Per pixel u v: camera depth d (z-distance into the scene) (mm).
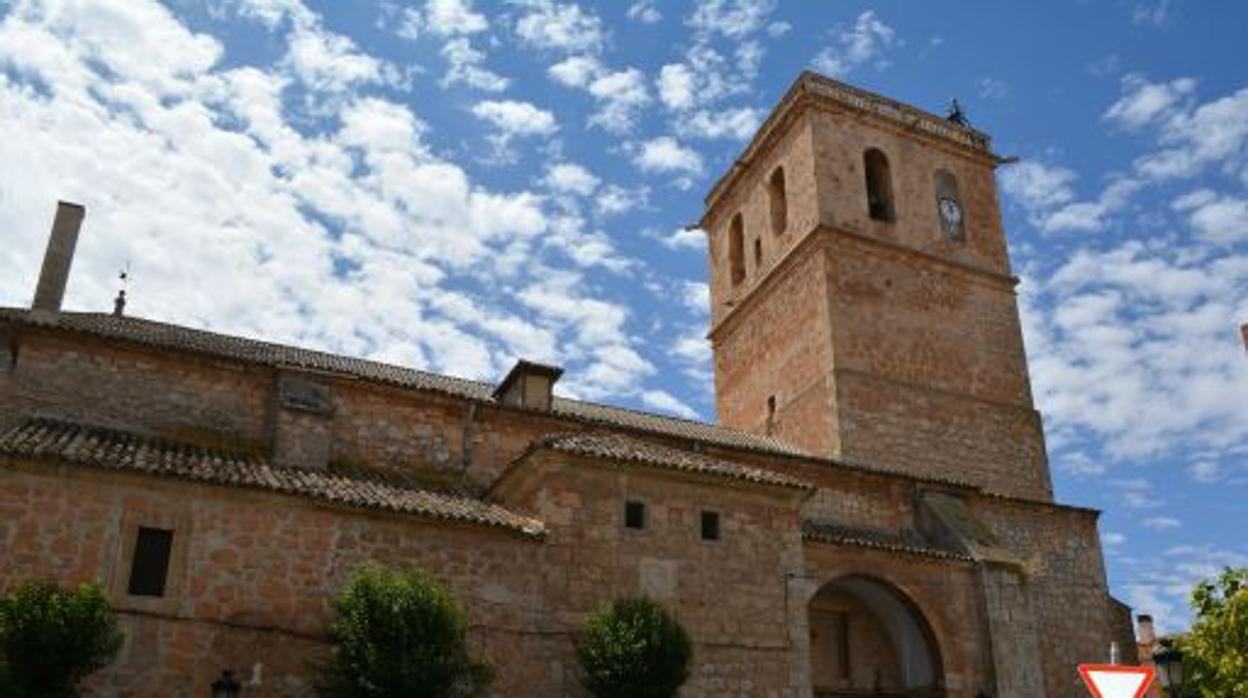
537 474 19672
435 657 15750
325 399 21844
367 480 20625
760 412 35094
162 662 16141
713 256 40969
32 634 14164
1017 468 32875
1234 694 16469
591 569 19047
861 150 35562
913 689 24781
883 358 32281
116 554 16484
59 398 20391
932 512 26906
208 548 17094
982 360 34094
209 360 21875
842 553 23719
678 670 17625
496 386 28297
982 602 24781
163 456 18422
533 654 18172
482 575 18531
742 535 20578
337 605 16484
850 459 30266
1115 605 29141
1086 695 27219
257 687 16562
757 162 38312
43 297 22328
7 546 15930
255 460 20062
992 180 38000
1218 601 17406
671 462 20266
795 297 34250
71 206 23500
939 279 34719
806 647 20281
